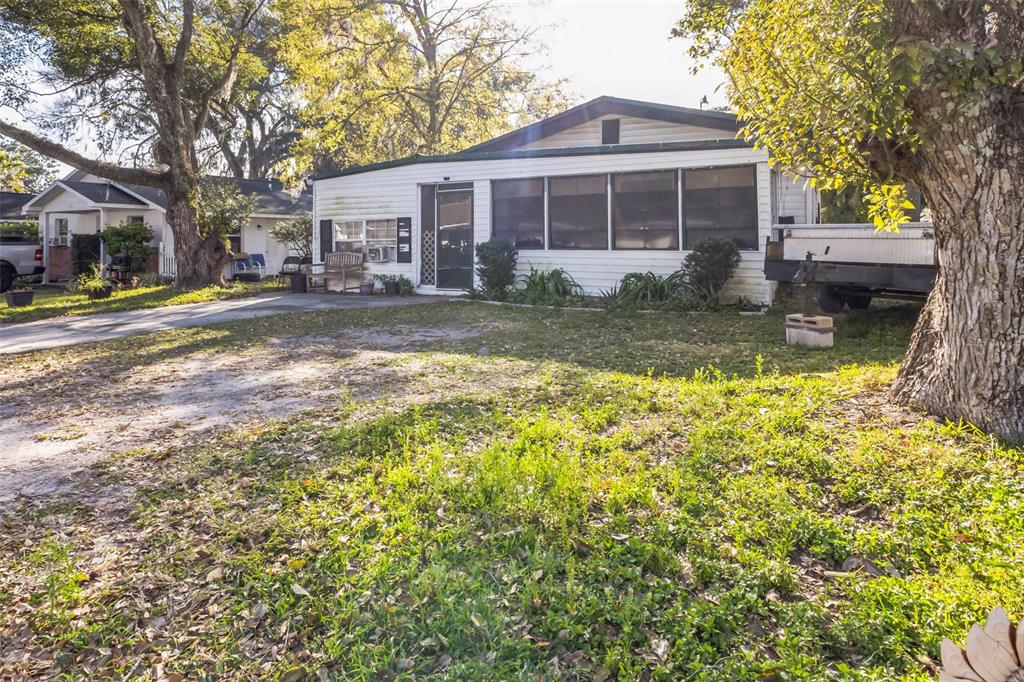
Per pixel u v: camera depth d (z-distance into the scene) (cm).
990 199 411
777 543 297
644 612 251
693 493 348
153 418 560
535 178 1490
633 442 438
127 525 355
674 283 1293
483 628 247
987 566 268
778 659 226
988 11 388
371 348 874
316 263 1797
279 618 267
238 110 3594
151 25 1894
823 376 599
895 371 590
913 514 316
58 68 2056
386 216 1678
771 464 388
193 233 1838
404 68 2639
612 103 1577
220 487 398
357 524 335
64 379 727
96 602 285
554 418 504
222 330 1056
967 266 430
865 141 442
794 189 1449
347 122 2666
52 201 2455
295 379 693
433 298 1542
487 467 386
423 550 308
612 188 1405
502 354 804
